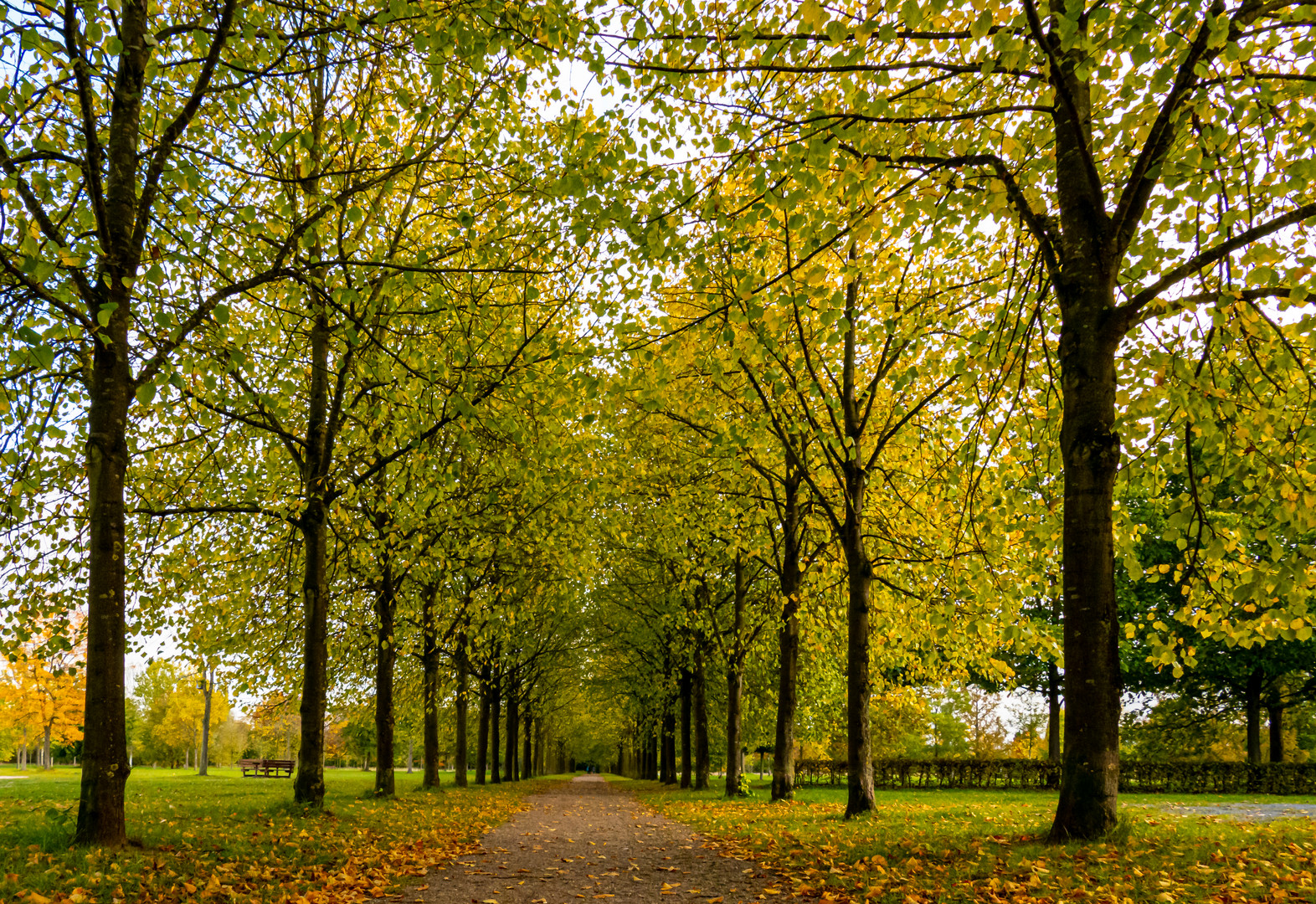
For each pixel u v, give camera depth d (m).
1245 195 8.10
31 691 29.12
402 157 9.53
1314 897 5.27
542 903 6.27
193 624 13.59
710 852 9.38
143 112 8.91
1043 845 7.01
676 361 12.18
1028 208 7.47
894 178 7.89
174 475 11.91
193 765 59.69
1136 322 7.27
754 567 20.02
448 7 7.43
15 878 5.62
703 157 7.54
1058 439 8.99
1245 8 6.20
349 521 11.73
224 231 8.62
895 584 13.22
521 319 12.15
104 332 7.46
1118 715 7.02
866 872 6.97
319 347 12.27
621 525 17.61
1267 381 8.20
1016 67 6.68
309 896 6.10
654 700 30.78
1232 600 7.70
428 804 15.32
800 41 6.70
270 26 8.55
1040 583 9.52
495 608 16.12
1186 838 7.89
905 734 38.06
